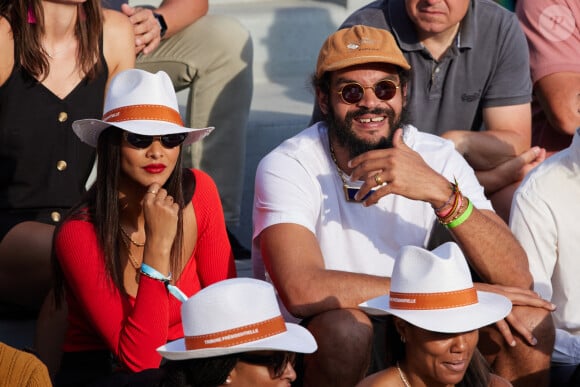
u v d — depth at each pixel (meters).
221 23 17.00
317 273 11.78
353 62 12.42
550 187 12.77
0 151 13.48
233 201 17.27
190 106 17.16
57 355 12.12
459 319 9.55
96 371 11.51
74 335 11.67
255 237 12.62
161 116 11.20
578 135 12.47
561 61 16.62
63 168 13.64
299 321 12.21
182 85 17.23
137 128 10.99
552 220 12.77
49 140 13.59
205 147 17.05
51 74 13.64
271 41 21.73
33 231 13.12
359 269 12.62
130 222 11.51
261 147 18.72
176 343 9.15
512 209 13.09
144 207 10.90
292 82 21.66
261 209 12.53
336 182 12.65
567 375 12.56
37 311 13.55
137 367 10.88
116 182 11.27
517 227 12.95
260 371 8.60
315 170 12.66
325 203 12.61
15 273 13.14
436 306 9.64
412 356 9.89
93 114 13.88
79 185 13.82
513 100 15.60
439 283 9.64
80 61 13.76
